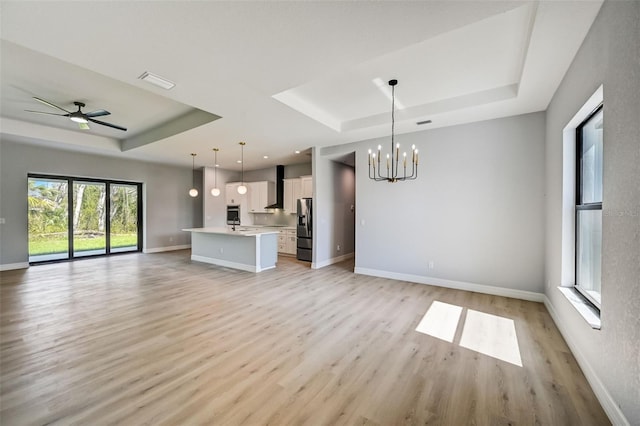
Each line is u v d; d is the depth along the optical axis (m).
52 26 1.92
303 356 2.39
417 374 2.13
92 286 4.52
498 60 2.77
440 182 4.47
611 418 1.64
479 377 2.09
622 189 1.53
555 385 1.99
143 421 1.64
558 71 2.64
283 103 3.46
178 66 2.52
